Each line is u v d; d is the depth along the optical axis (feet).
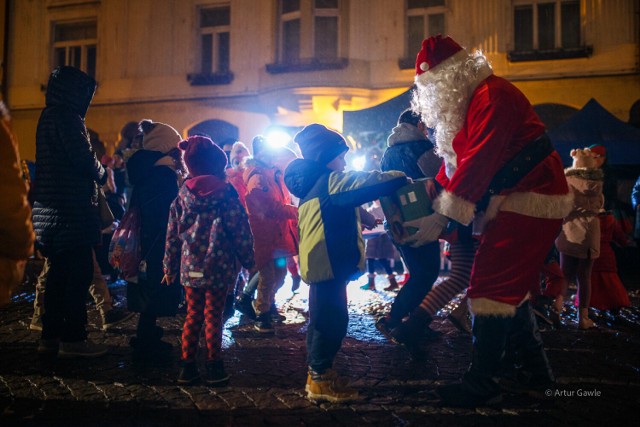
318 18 44.86
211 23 49.42
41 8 53.16
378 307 19.81
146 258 12.28
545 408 9.67
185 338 11.03
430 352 13.46
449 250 13.46
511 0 42.32
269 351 13.67
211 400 10.12
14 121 53.78
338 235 9.89
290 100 44.11
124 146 49.55
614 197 17.72
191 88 48.73
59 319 12.69
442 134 10.09
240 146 20.43
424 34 43.96
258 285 15.75
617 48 40.27
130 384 11.00
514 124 9.23
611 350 13.70
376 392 10.53
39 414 9.37
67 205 12.17
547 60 41.52
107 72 51.01
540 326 16.53
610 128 31.63
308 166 10.32
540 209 9.21
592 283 17.22
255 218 15.42
